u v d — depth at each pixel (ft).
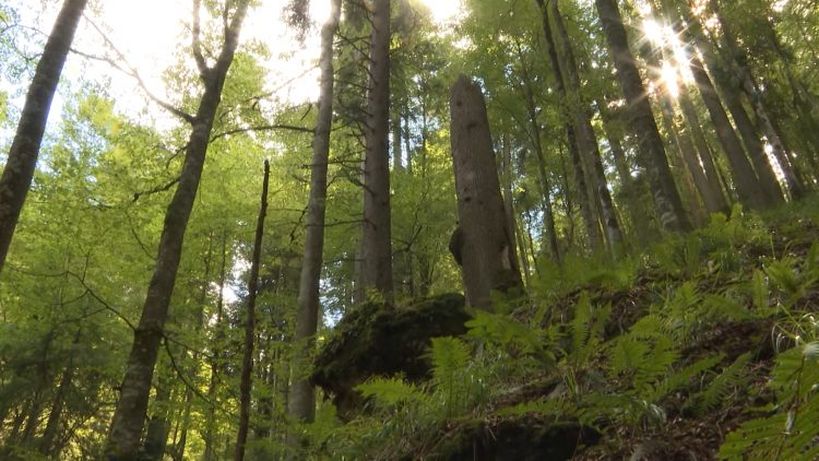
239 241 57.16
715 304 12.07
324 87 39.70
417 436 12.80
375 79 42.37
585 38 50.55
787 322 11.11
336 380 22.81
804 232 20.90
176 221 22.74
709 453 8.41
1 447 31.14
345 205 53.83
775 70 64.80
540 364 13.62
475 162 25.07
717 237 20.36
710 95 54.49
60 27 20.51
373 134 40.60
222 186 50.90
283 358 27.71
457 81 27.40
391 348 21.71
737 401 9.43
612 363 12.00
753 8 52.19
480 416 12.18
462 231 24.50
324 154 37.99
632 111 31.37
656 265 20.25
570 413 10.84
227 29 28.02
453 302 23.06
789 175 47.06
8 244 17.30
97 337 41.93
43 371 38.52
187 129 41.34
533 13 48.34
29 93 19.20
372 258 36.76
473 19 49.55
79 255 41.27
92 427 43.62
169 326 36.27
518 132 56.80
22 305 40.55
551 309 18.24
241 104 37.86
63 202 38.09
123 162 42.24
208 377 30.37
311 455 16.17
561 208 79.61
